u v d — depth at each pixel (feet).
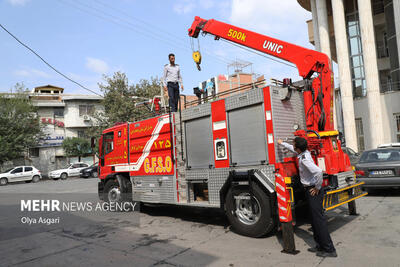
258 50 23.21
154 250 16.38
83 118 122.31
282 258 14.16
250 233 17.70
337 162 18.70
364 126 74.23
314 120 19.48
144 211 28.81
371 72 60.08
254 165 18.17
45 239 19.83
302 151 15.06
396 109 67.72
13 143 94.38
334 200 17.66
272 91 17.72
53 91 142.61
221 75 85.81
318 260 13.65
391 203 25.72
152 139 25.50
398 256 13.53
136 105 32.60
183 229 20.92
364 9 60.59
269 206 16.85
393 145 39.14
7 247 18.29
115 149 29.78
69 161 121.19
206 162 21.02
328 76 19.94
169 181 23.75
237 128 19.22
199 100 22.97
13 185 80.84
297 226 20.20
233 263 13.87
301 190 17.69
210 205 20.33
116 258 15.38
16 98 100.37
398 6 58.75
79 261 15.23
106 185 30.25
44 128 114.52
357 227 18.83
